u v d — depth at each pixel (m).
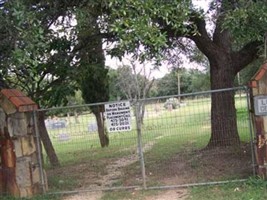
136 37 6.41
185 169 8.56
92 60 11.45
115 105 7.27
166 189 7.19
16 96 7.50
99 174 9.16
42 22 7.67
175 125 8.89
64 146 12.09
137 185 7.59
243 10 6.71
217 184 7.06
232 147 9.77
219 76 10.19
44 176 7.71
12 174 7.45
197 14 7.75
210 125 10.05
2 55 6.71
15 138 7.43
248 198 6.14
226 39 10.31
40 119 11.35
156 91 50.66
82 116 10.44
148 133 9.81
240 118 10.05
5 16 6.13
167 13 6.54
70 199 7.17
